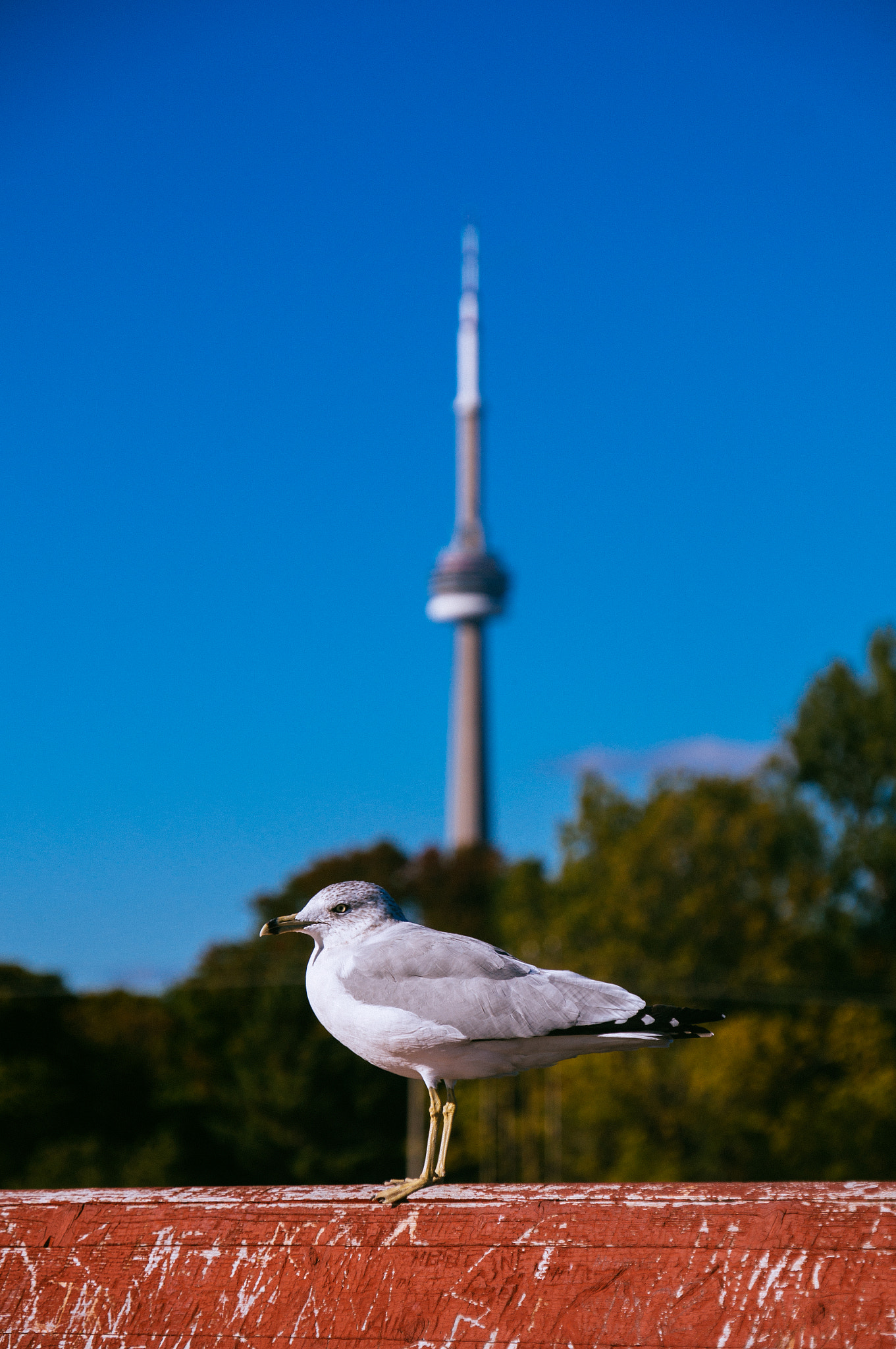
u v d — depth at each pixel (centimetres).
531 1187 279
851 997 4625
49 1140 4994
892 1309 247
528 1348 259
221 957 5725
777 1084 4119
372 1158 5022
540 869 5772
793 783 5359
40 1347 282
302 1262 276
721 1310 254
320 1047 5116
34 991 5094
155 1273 283
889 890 5119
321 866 6612
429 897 6531
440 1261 270
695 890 4872
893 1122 3997
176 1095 5203
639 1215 265
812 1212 259
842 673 5316
